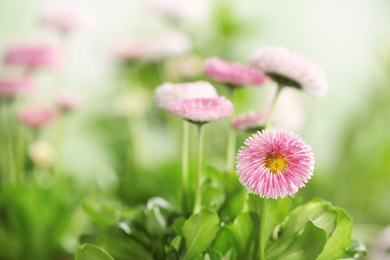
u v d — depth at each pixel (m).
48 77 1.38
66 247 0.86
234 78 0.61
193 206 0.62
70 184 1.06
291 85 0.59
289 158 0.50
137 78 1.22
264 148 0.50
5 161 1.06
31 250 0.87
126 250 0.60
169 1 1.08
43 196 0.88
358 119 1.19
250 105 1.12
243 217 0.57
